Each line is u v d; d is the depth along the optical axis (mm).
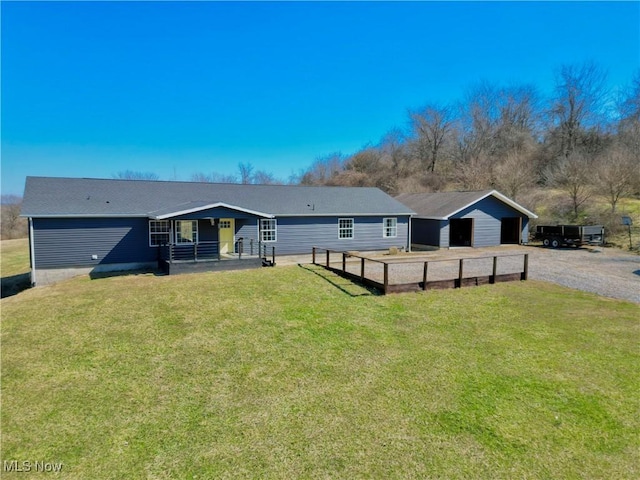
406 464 4082
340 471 3982
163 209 16062
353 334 7809
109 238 15430
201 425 4801
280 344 7336
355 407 5168
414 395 5457
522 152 38000
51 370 6383
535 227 24812
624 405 5180
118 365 6543
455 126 46000
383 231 20984
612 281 12602
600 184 25047
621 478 3879
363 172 50844
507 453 4250
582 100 38219
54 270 14672
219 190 19922
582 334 7734
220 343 7434
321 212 19375
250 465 4086
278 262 16984
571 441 4449
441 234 21859
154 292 11352
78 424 4859
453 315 9000
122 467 4078
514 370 6203
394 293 10977
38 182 16766
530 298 10484
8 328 8438
